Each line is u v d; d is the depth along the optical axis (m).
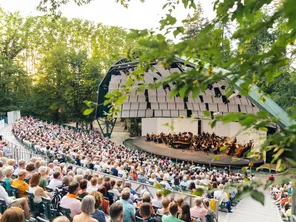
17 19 56.31
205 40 1.64
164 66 1.67
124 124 57.72
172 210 5.38
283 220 10.11
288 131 1.59
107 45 59.72
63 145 20.12
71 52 53.50
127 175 14.14
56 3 8.96
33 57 63.53
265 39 21.77
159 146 36.25
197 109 31.02
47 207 6.43
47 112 53.97
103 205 6.75
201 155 30.77
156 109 33.00
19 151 17.16
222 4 1.83
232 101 26.92
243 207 12.80
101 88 31.41
